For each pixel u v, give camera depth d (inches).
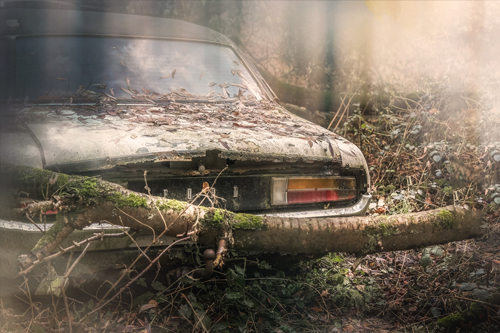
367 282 108.7
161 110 106.9
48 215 77.5
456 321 88.0
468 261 115.1
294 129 104.7
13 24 121.5
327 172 99.1
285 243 83.9
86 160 78.0
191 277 81.0
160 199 75.8
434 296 101.0
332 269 112.3
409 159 173.5
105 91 111.0
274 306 92.7
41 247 68.2
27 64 111.2
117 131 86.7
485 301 89.0
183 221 76.2
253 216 81.9
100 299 83.7
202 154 83.8
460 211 93.9
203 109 113.1
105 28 129.7
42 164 75.9
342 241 86.5
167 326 84.7
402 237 89.8
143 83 117.0
